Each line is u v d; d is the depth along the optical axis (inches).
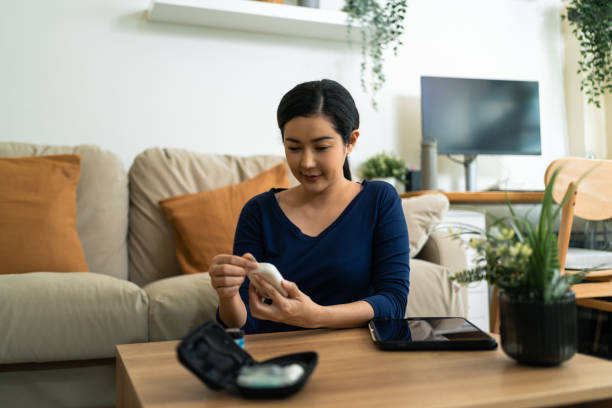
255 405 21.7
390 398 22.0
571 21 122.6
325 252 43.3
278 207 45.8
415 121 113.6
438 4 116.3
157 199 77.7
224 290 36.4
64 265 63.7
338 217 44.2
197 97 98.1
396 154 111.7
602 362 27.3
